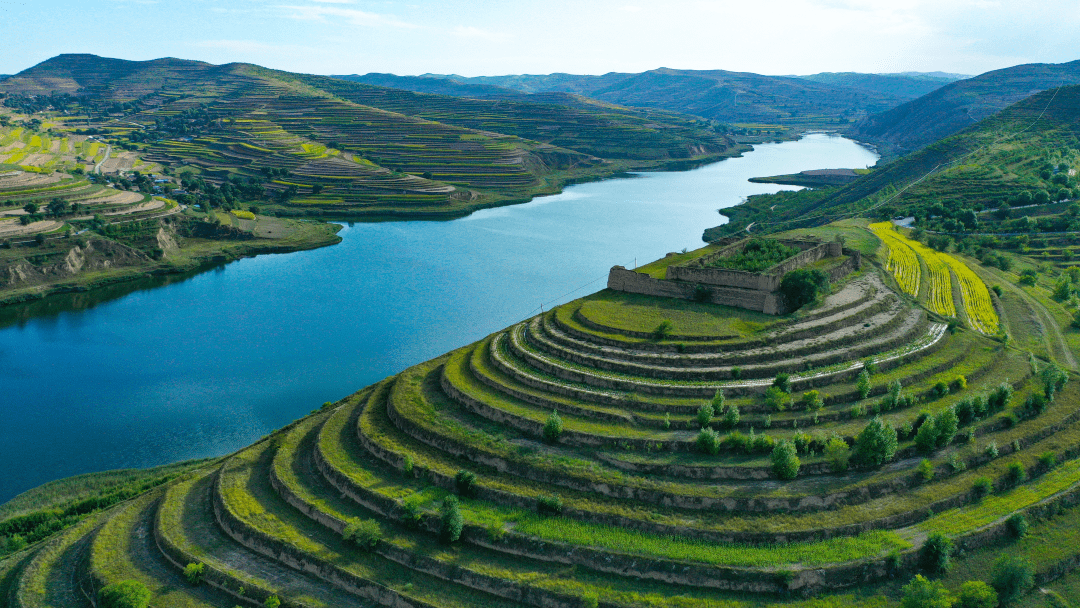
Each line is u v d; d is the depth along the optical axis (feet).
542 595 184.34
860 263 412.36
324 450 250.37
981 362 289.94
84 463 310.45
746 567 184.96
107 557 212.23
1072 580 186.60
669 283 354.54
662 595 183.01
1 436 333.83
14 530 257.75
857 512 203.00
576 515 207.21
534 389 271.49
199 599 194.18
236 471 251.80
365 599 191.21
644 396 260.62
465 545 202.39
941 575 185.16
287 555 204.03
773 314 325.42
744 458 223.92
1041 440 237.86
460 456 237.25
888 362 280.92
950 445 232.53
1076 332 377.91
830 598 179.93
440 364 311.06
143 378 396.98
